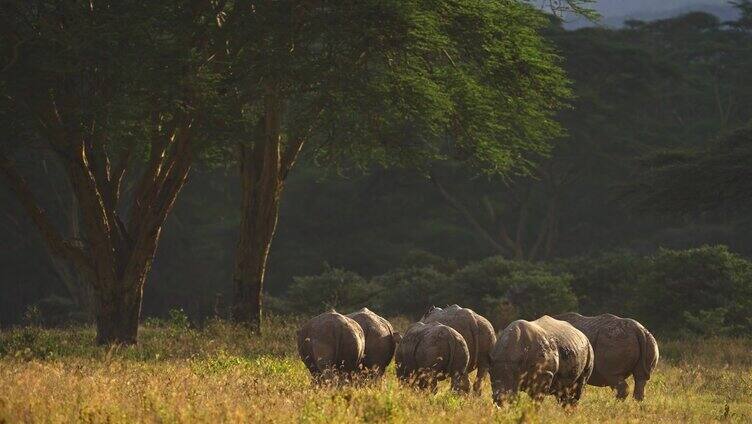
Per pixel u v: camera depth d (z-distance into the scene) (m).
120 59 37.94
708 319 62.53
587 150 103.56
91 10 39.16
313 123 47.38
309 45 43.69
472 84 49.22
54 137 41.38
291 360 36.97
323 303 79.50
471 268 79.94
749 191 70.75
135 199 44.50
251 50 42.25
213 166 56.69
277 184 51.28
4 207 97.06
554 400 26.03
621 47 104.31
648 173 75.44
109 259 43.59
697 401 32.16
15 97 39.62
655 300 68.94
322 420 19.28
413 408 22.30
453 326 29.02
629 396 31.53
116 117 38.81
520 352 24.14
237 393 23.17
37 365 27.62
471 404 23.62
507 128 52.94
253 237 51.50
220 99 41.28
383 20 42.03
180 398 21.19
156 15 39.34
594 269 79.50
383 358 30.22
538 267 80.94
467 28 45.75
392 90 44.94
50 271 101.19
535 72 48.00
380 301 81.19
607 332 28.92
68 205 92.19
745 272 68.88
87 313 82.62
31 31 37.97
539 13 50.97
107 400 20.39
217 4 44.25
